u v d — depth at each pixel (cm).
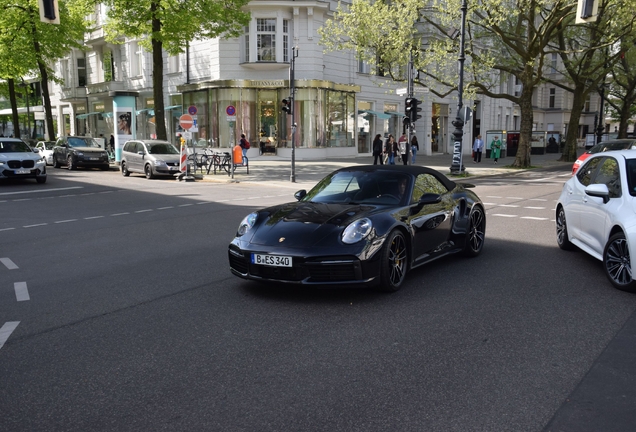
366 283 555
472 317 514
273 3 3133
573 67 3253
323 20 3278
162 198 1580
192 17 2364
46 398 357
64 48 3350
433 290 607
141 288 629
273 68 3219
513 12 2378
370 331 477
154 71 2505
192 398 354
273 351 433
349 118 3566
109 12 2423
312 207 636
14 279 686
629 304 553
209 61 3316
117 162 3039
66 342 460
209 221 1145
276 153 3306
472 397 352
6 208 1377
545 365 403
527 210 1284
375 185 671
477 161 3409
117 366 408
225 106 3238
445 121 4481
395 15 2423
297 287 622
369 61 2555
